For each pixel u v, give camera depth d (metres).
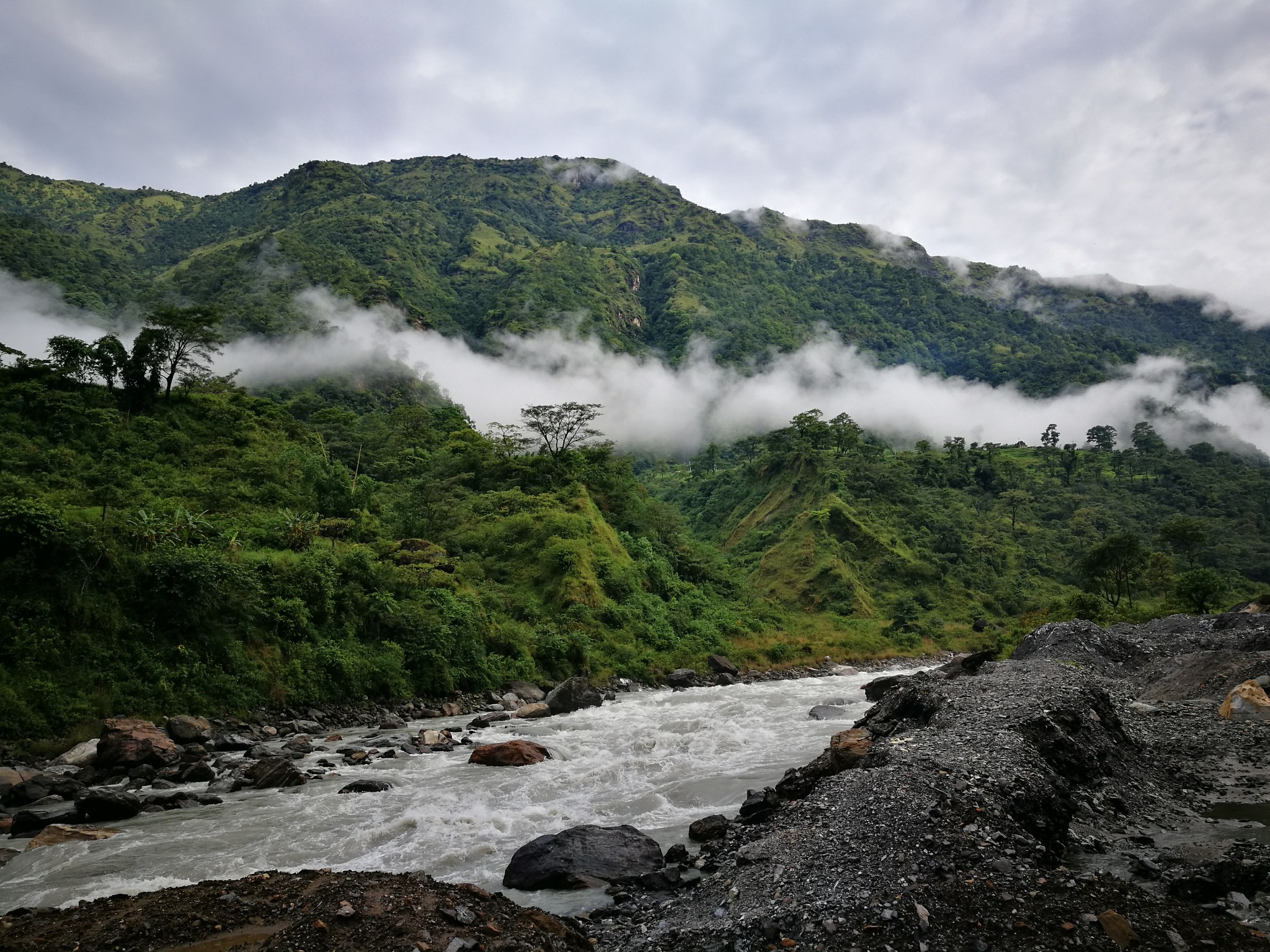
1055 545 131.25
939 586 110.69
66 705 25.64
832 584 104.69
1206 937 8.34
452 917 9.00
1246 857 10.64
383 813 16.70
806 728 26.58
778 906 9.28
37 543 27.88
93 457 53.25
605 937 9.83
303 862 13.55
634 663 54.34
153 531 33.34
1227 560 123.25
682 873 12.27
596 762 21.88
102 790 17.81
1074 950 8.12
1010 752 13.95
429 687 39.25
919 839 10.55
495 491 80.19
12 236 167.38
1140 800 14.39
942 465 157.12
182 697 28.80
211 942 8.59
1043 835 11.60
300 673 33.38
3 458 48.34
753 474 148.62
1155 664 30.36
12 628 26.12
